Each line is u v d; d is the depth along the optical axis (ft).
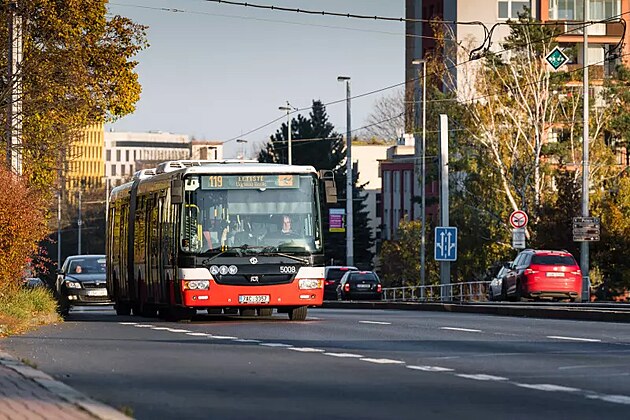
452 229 243.40
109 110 220.84
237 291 148.15
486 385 69.00
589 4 545.44
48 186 210.79
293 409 58.65
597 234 288.30
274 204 150.20
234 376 74.23
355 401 61.82
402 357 88.17
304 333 120.16
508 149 400.06
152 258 165.78
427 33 586.45
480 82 403.95
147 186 172.14
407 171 623.36
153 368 79.61
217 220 148.97
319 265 150.30
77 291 234.58
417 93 459.73
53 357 88.79
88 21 212.84
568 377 73.36
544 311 171.42
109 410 54.49
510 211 398.62
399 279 465.06
